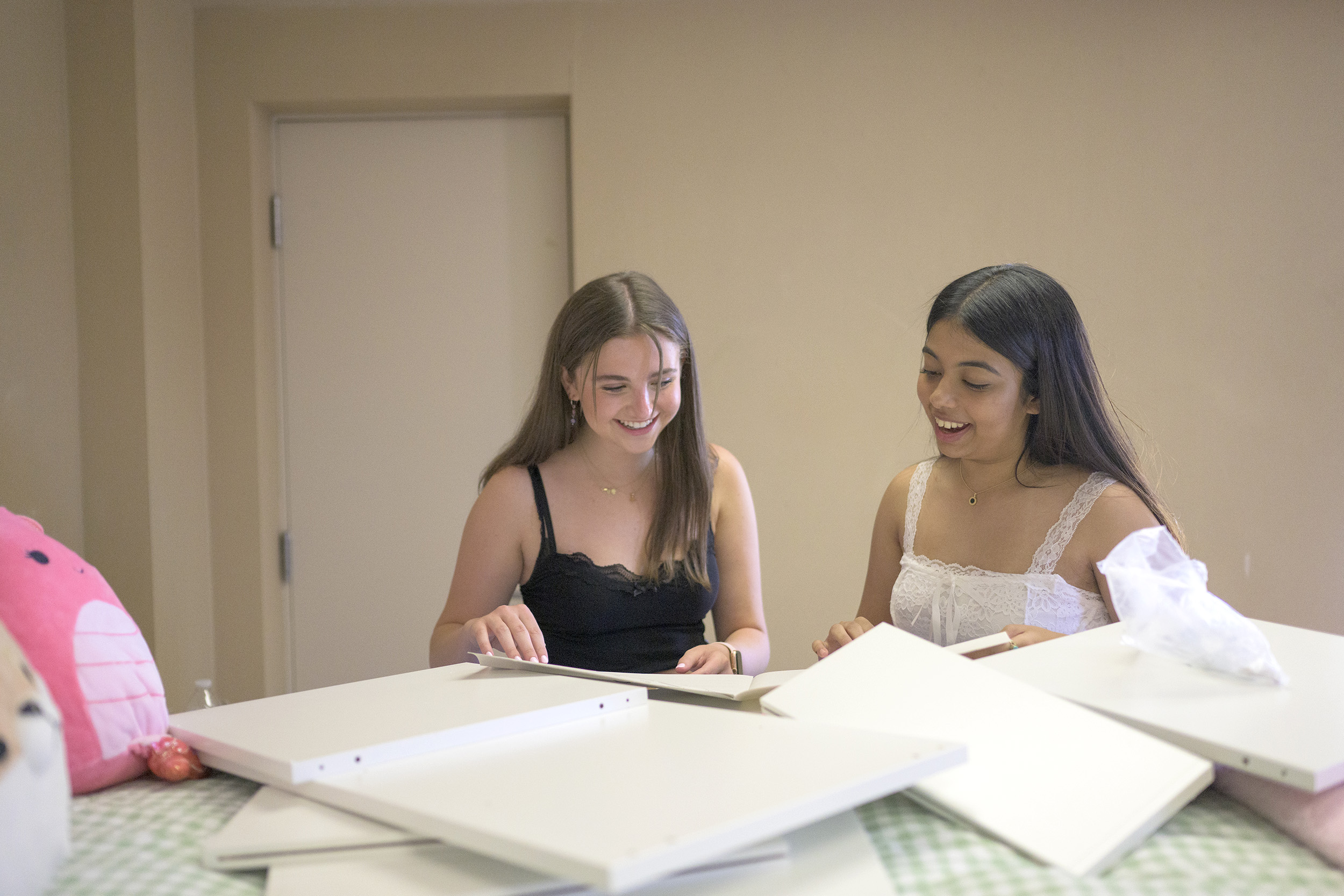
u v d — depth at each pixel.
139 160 2.35
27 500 2.17
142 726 0.79
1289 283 2.65
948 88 2.64
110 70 2.34
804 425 2.68
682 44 2.62
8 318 2.12
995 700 0.79
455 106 2.68
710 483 1.58
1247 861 0.61
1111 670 0.85
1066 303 1.34
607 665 1.53
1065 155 2.64
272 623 2.71
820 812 0.59
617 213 2.63
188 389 2.57
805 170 2.64
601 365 1.43
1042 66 2.63
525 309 2.76
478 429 2.77
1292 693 0.78
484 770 0.68
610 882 0.49
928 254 2.66
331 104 2.64
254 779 0.73
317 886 0.58
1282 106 2.62
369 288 2.75
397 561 2.77
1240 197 2.64
